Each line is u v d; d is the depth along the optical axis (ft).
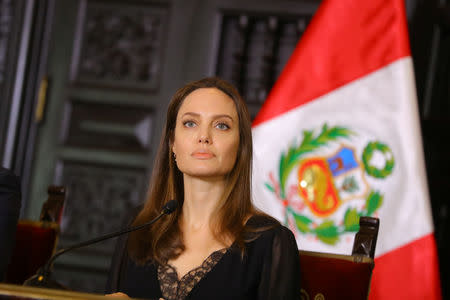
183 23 22.53
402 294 14.05
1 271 10.76
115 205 22.41
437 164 21.13
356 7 15.53
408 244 14.21
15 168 22.38
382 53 15.21
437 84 21.34
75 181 22.63
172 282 10.25
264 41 22.20
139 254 10.89
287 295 10.18
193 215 10.91
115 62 22.76
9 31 22.62
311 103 15.52
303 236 14.96
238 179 10.93
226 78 22.30
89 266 22.15
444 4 21.39
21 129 22.50
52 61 22.94
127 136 22.57
